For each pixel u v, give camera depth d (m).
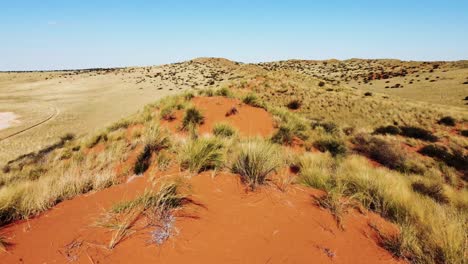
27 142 29.44
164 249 1.93
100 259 1.80
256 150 3.66
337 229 2.54
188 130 9.23
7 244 2.00
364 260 2.16
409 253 2.34
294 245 2.20
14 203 2.66
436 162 13.10
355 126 23.11
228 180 3.35
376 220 2.92
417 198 4.42
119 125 11.65
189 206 2.56
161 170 3.93
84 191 3.45
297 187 3.49
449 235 2.50
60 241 2.01
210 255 1.94
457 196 6.65
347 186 3.78
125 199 2.71
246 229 2.32
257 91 34.81
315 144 10.18
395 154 11.70
